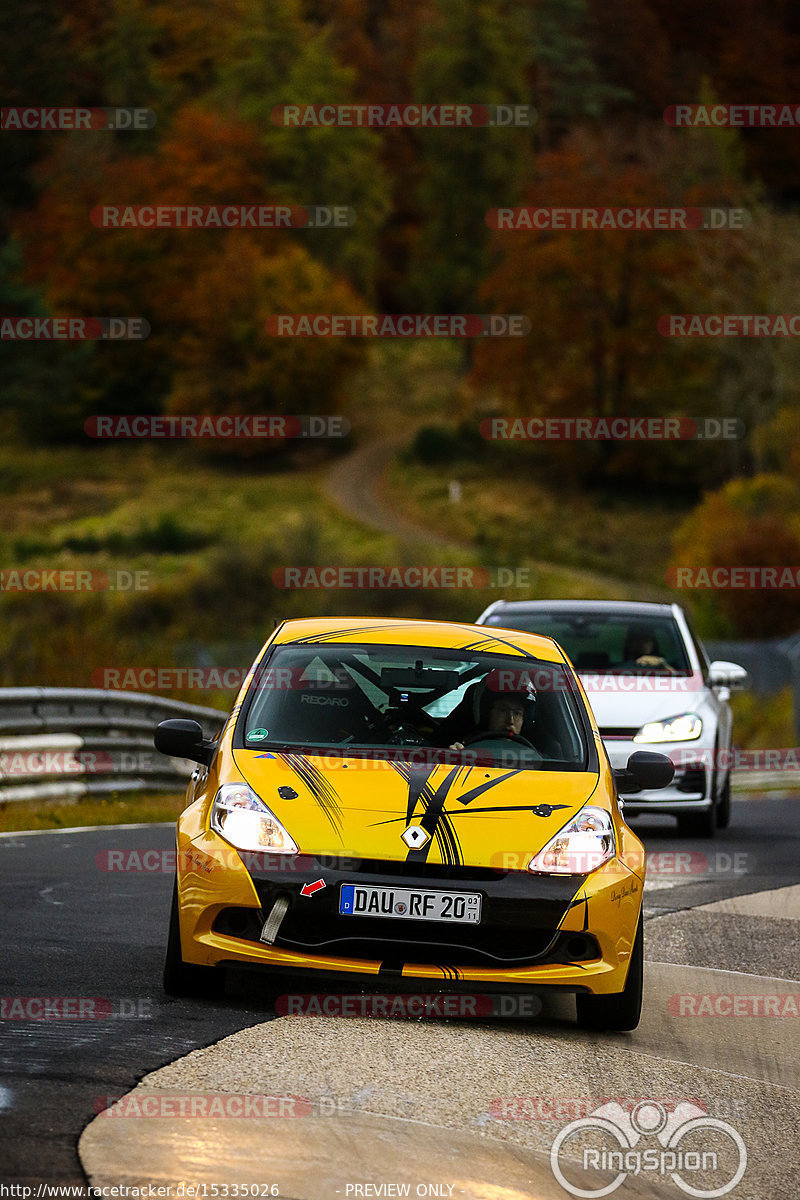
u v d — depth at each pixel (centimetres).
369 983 2112
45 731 5128
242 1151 1541
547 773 2362
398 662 2597
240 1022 2084
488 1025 2208
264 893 2116
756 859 4466
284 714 2453
